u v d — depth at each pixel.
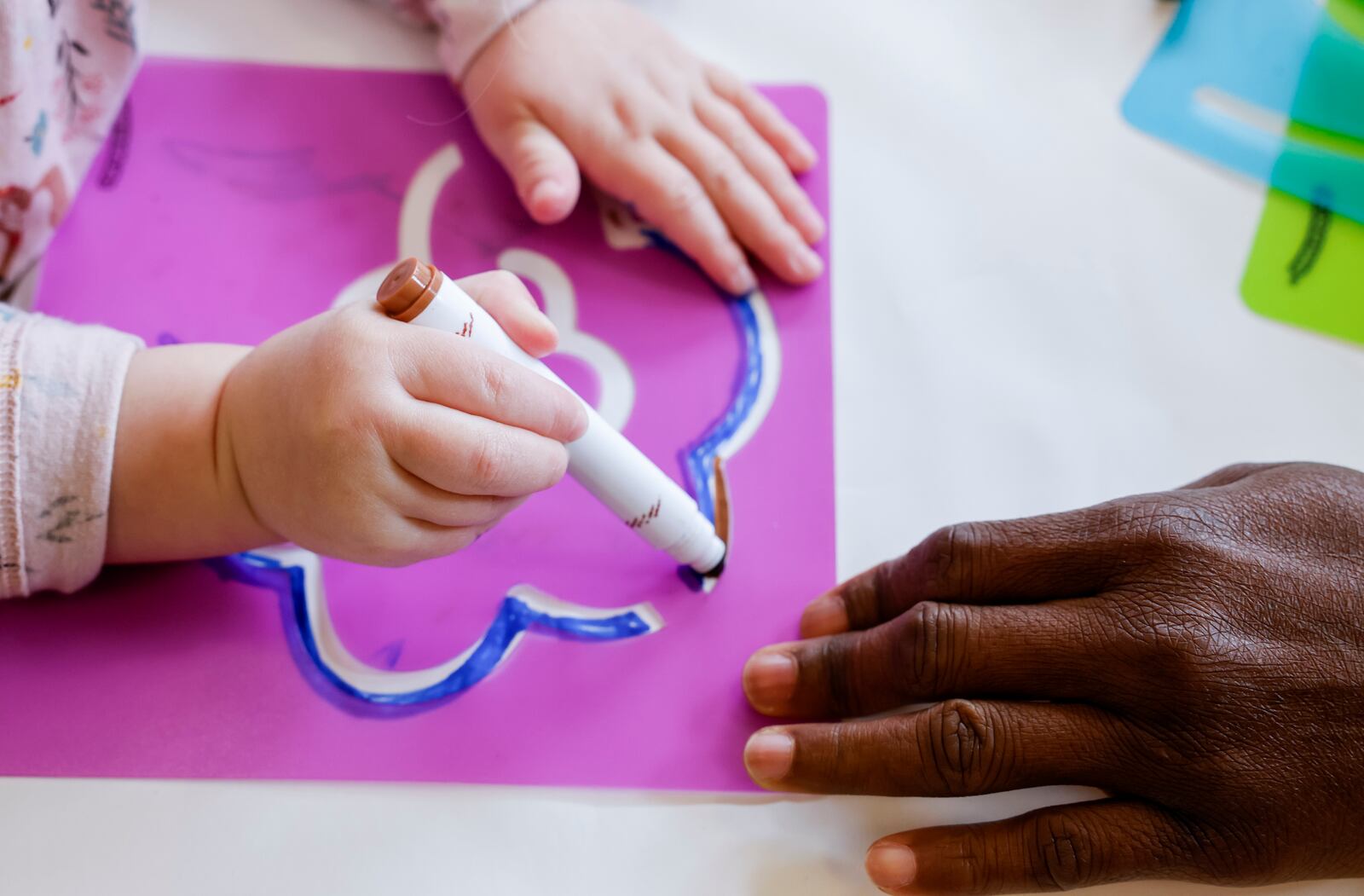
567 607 0.53
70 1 0.54
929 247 0.61
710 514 0.55
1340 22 0.65
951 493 0.55
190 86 0.64
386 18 0.66
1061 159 0.63
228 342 0.58
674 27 0.66
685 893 0.47
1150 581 0.44
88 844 0.48
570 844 0.48
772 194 0.60
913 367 0.58
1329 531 0.45
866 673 0.47
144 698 0.51
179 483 0.48
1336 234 0.61
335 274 0.60
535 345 0.47
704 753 0.50
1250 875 0.43
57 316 0.58
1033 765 0.44
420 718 0.50
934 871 0.45
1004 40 0.66
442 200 0.62
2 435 0.46
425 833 0.48
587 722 0.50
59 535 0.48
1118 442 0.56
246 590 0.53
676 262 0.61
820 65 0.66
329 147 0.63
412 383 0.43
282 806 0.49
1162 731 0.43
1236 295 0.60
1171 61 0.65
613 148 0.59
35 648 0.51
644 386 0.58
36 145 0.55
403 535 0.45
